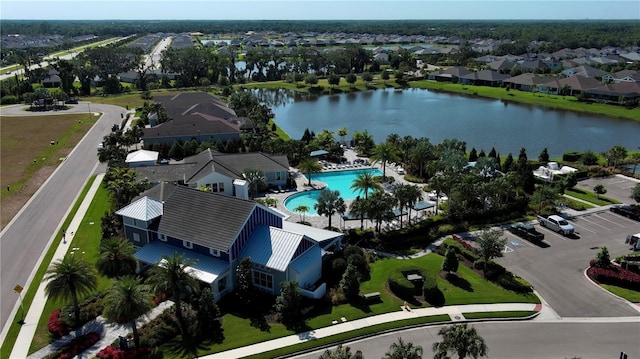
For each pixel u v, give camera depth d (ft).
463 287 160.86
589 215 227.40
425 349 128.47
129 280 129.70
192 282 135.85
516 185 237.66
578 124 456.45
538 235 198.18
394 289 157.69
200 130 351.67
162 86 651.25
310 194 260.62
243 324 140.15
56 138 378.32
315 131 431.02
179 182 253.85
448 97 615.16
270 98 610.65
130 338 132.77
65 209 232.94
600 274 164.76
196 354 126.41
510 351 127.75
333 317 142.92
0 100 540.11
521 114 504.84
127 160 283.59
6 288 161.27
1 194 254.47
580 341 132.26
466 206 229.04
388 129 438.40
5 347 130.82
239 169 263.29
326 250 181.57
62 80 583.99
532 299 153.07
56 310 145.69
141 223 172.14
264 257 155.94
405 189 205.46
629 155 322.34
